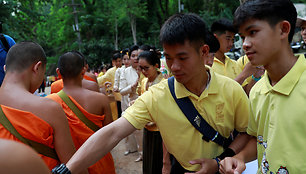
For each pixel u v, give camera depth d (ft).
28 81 4.09
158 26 98.43
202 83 3.96
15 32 36.94
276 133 2.78
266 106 3.08
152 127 7.73
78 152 3.61
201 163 3.79
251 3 2.68
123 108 12.94
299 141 2.57
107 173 6.57
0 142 1.13
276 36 2.63
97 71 44.62
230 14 74.13
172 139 4.23
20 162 1.09
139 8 86.02
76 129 6.07
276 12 2.57
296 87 2.63
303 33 5.66
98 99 6.55
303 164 2.55
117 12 85.30
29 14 43.11
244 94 4.20
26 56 4.02
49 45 102.47
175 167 4.58
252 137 4.06
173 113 4.06
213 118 4.03
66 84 6.34
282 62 2.73
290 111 2.64
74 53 6.38
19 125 3.74
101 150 3.69
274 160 2.80
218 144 4.19
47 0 50.14
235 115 4.26
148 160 8.14
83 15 95.14
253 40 2.68
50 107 4.00
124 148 13.29
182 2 94.79
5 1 35.35
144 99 4.18
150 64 8.11
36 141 3.86
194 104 4.01
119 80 13.89
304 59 2.73
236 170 3.39
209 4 84.94
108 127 3.86
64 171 3.37
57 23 98.27
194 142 4.10
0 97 3.84
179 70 3.49
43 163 1.26
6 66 4.08
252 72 5.75
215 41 5.65
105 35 96.73
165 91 4.13
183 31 3.26
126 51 15.12
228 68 8.00
